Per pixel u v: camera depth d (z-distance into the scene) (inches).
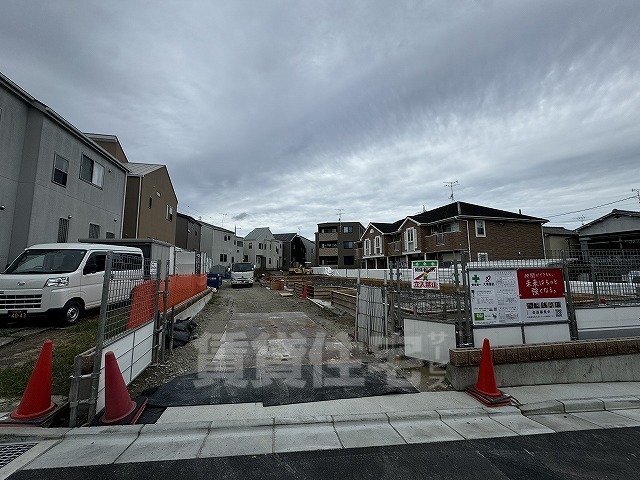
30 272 292.4
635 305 221.5
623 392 170.4
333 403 151.7
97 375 132.3
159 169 863.1
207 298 533.3
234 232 1948.8
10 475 98.5
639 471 106.9
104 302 137.0
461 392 167.6
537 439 126.4
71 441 118.4
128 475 99.9
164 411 142.3
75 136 491.8
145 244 438.9
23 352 210.8
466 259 201.9
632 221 850.1
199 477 99.7
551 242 1200.8
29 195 407.5
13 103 398.0
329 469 104.8
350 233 2009.1
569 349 186.4
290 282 925.2
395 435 127.6
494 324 194.2
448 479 101.1
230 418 135.8
